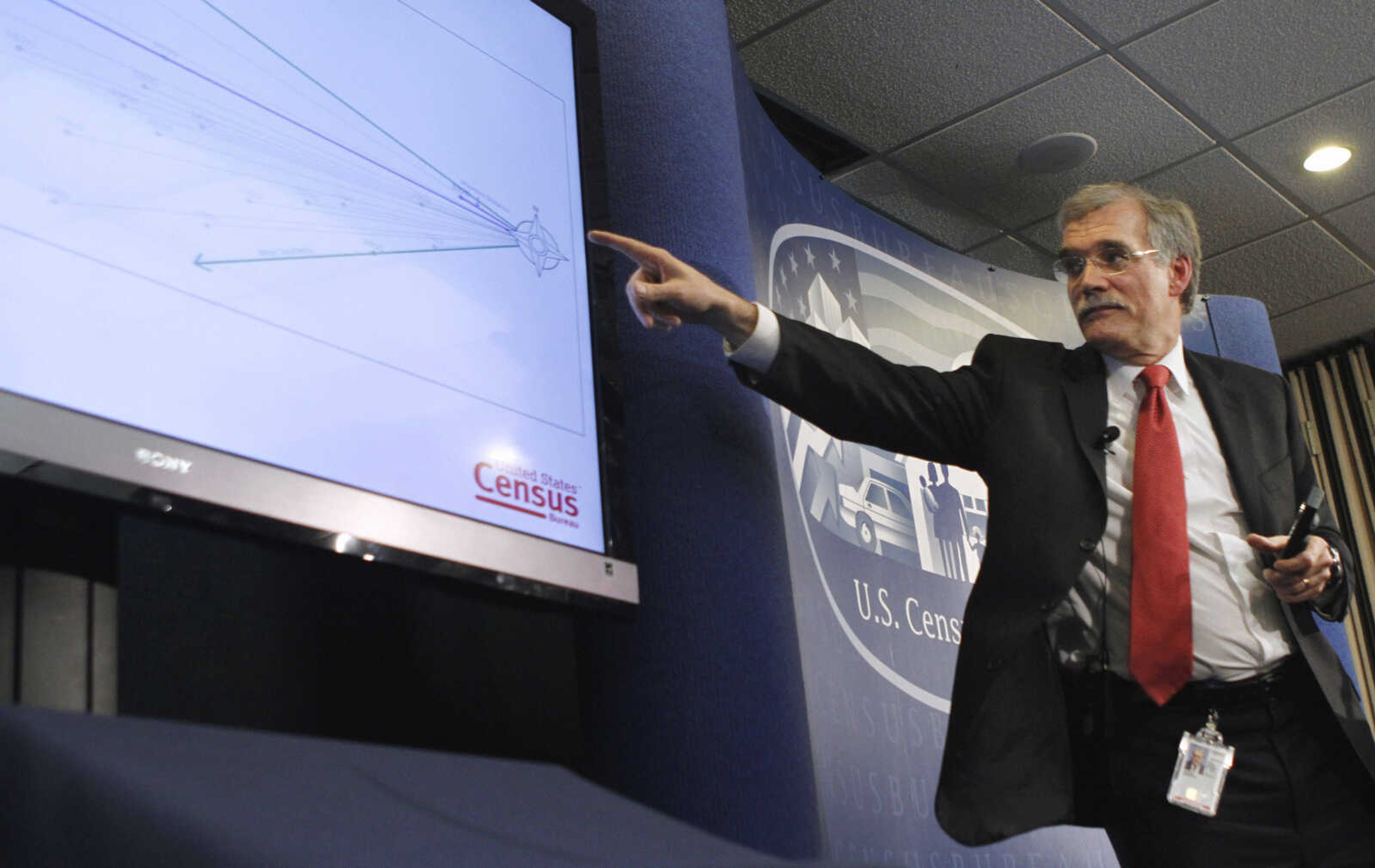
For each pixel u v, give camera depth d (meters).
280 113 1.31
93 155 1.10
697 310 1.70
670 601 1.70
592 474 1.55
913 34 3.77
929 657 2.94
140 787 0.58
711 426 1.83
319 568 1.32
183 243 1.15
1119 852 1.79
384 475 1.26
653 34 2.10
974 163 4.34
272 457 1.16
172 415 1.08
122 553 1.14
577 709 1.61
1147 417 1.85
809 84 3.95
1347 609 1.78
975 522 3.25
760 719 1.67
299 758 0.74
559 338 1.58
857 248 3.41
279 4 1.36
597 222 1.72
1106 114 4.16
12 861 0.55
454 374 1.39
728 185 2.08
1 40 1.06
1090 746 1.77
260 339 1.19
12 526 1.00
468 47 1.62
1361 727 1.68
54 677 0.99
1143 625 1.73
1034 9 3.70
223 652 1.20
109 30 1.16
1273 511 1.81
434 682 1.41
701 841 0.79
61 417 0.99
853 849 2.46
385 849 0.60
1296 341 5.73
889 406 1.83
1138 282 1.90
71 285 1.04
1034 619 1.73
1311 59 3.97
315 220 1.30
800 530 2.67
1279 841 1.66
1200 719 1.71
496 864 0.63
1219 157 4.40
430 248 1.43
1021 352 1.96
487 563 1.33
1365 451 5.61
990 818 1.64
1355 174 4.52
